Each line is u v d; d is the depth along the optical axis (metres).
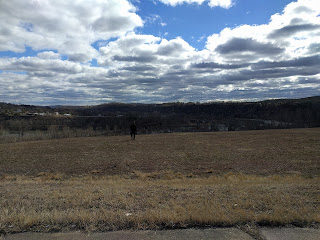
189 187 6.64
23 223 3.41
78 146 22.39
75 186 7.57
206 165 13.60
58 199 5.00
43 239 3.06
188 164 13.94
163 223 3.49
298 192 5.44
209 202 4.60
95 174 12.11
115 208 4.29
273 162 13.91
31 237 3.12
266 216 3.64
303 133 29.66
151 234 3.18
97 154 17.70
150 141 25.50
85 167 13.55
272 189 5.89
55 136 40.16
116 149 20.05
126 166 13.68
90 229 3.31
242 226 3.43
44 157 16.70
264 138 25.78
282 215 3.74
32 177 11.54
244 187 6.42
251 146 20.28
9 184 8.28
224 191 5.76
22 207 4.28
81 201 4.78
